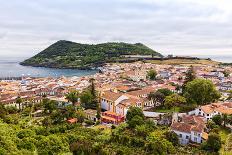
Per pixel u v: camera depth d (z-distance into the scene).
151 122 185.12
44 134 152.12
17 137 112.62
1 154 89.38
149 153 144.50
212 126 182.62
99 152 139.25
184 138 169.12
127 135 163.62
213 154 147.00
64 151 116.06
